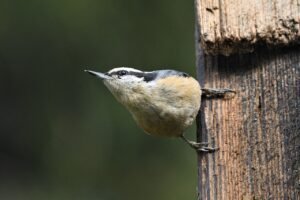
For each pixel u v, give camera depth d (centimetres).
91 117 1377
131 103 747
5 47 1470
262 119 673
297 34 670
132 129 1341
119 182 1334
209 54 696
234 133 677
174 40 1372
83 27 1412
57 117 1420
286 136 663
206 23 684
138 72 748
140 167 1328
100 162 1338
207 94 703
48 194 1366
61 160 1365
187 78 727
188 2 1387
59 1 1417
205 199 671
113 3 1409
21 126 1475
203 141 686
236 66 694
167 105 726
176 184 1291
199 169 681
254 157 666
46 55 1452
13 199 1435
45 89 1445
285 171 657
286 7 677
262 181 661
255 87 683
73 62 1430
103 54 1409
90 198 1335
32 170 1455
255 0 684
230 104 687
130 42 1395
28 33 1455
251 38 675
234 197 664
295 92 671
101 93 1393
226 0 686
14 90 1482
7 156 1489
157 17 1388
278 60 680
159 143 1333
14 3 1452
